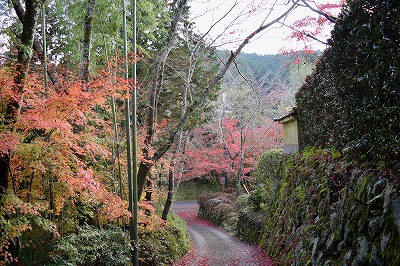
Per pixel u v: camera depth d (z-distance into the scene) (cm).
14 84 443
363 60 438
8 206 420
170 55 1212
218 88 1434
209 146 2128
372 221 376
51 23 869
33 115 438
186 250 1108
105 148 682
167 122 1190
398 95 362
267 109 1936
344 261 421
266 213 1161
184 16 1018
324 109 719
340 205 487
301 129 971
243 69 2247
